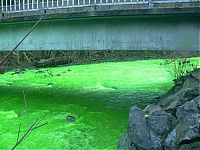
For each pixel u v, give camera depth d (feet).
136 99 52.54
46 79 71.67
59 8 48.91
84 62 100.94
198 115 27.45
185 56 93.45
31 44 53.47
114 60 103.76
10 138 36.42
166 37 41.81
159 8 40.55
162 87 60.54
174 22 41.11
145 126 29.45
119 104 49.93
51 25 51.03
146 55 108.99
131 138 29.63
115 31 45.52
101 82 66.64
